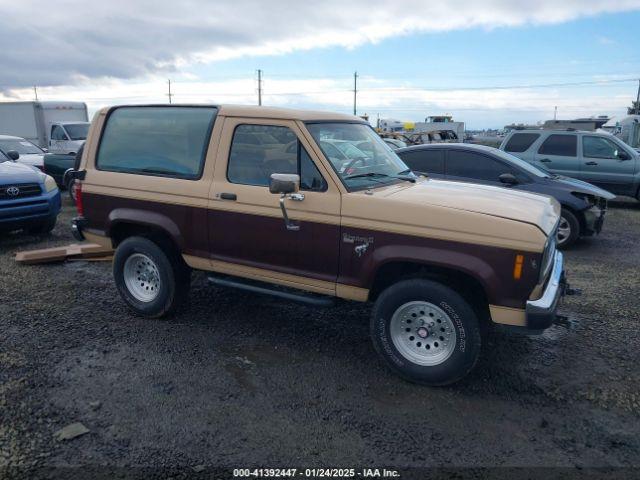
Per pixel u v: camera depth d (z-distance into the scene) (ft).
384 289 13.56
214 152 14.83
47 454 9.93
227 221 14.56
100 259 23.54
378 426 11.07
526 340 15.43
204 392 12.31
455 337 12.21
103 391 12.25
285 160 13.79
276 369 13.53
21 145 49.32
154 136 16.05
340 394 12.35
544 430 11.02
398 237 12.42
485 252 11.68
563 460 10.05
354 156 14.43
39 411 11.34
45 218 27.14
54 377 12.84
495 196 13.89
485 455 10.16
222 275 16.05
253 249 14.39
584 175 39.50
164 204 15.52
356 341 15.35
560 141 40.19
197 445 10.33
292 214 13.52
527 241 11.36
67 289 19.53
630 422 11.37
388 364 13.15
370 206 12.69
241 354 14.35
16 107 71.67
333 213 13.06
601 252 26.94
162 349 14.55
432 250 12.11
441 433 10.86
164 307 16.33
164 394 12.18
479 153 27.09
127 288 16.96
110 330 15.79
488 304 12.21
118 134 16.85
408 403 12.01
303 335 15.69
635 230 33.32
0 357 13.74
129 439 10.47
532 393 12.50
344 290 13.37
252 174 14.32
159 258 16.03
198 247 15.25
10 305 17.63
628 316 17.37
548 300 11.71
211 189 14.74
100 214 16.94
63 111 74.18
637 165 38.11
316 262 13.53
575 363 14.05
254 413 11.48
